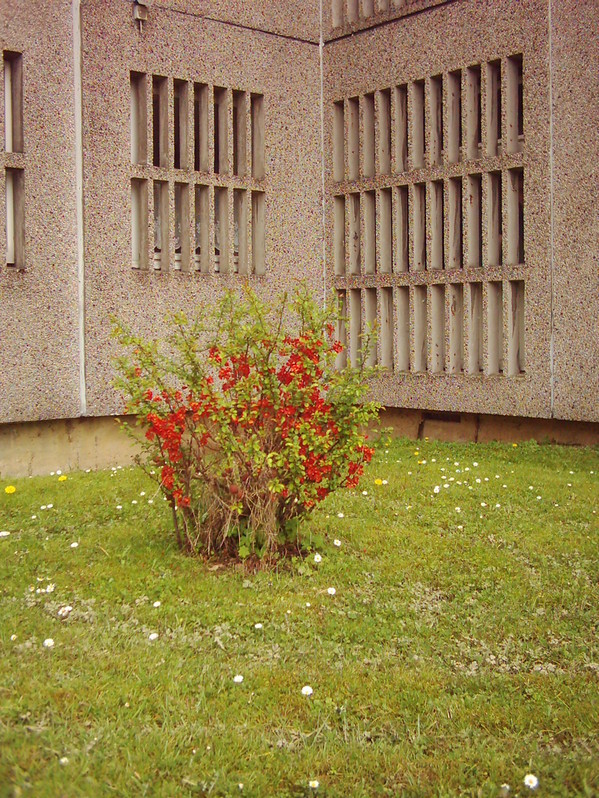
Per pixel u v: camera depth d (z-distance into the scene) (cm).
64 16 906
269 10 1081
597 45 902
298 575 543
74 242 923
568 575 545
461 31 1016
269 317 1088
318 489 561
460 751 344
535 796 312
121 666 401
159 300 987
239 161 1067
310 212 1138
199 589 511
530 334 976
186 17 999
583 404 938
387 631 455
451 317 1049
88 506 718
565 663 424
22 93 881
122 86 952
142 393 564
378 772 328
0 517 687
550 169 948
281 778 323
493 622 471
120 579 527
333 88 1141
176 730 346
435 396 1066
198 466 567
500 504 721
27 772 308
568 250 938
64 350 920
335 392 586
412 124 1071
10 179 905
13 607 477
